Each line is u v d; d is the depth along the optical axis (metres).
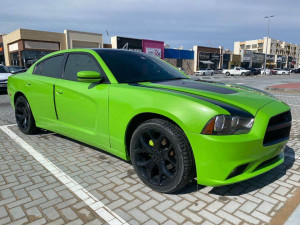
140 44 35.81
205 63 47.47
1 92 11.26
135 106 2.47
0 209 2.21
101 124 2.87
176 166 2.26
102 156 3.43
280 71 45.47
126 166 3.11
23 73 4.36
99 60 3.07
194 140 2.12
